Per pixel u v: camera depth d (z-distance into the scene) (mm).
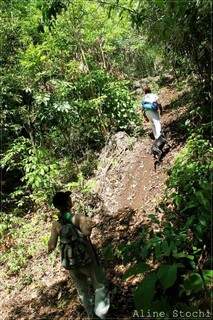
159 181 7609
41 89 10031
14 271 7500
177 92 12180
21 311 6363
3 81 9500
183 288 4441
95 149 10469
